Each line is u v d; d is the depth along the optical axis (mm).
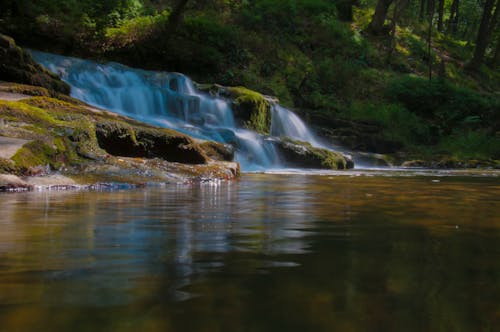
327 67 22375
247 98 15336
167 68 18672
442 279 1482
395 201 4223
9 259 1740
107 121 7094
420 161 16703
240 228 2541
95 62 15438
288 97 20016
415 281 1454
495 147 19766
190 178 6562
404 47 28766
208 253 1868
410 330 1035
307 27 25625
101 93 13516
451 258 1807
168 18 19531
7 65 10898
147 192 4836
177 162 7465
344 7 29344
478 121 21719
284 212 3287
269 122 16312
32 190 4914
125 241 2127
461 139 20438
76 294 1292
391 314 1136
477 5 43625
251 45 22125
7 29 15656
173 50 18656
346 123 18656
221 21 23031
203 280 1449
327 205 3791
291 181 6957
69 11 18234
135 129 7262
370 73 24219
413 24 32844
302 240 2182
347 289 1354
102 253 1855
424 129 20672
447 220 2955
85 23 17562
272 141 12945
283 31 24453
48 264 1659
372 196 4699
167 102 14375
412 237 2295
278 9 25203
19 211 3207
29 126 6125
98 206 3543
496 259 1792
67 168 5789
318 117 18344
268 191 5148
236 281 1439
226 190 5238
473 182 7465
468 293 1326
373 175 9289
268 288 1358
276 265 1662
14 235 2270
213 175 6996
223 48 20812
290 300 1242
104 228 2504
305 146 13305
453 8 39750
